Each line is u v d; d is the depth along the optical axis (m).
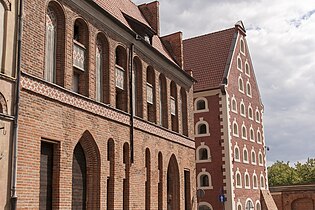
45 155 17.88
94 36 21.84
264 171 52.22
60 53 19.28
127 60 24.94
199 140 45.44
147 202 25.69
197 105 46.41
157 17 34.19
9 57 15.91
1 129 15.18
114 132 22.56
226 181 43.28
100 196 20.77
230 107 45.78
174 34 34.66
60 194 18.00
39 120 17.08
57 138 18.06
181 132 31.88
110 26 23.23
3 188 15.05
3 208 14.98
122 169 23.03
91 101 20.73
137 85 26.30
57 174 18.08
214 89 45.53
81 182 20.41
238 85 48.81
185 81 33.16
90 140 20.61
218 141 44.50
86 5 21.06
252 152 49.62
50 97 17.81
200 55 50.28
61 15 19.55
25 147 16.22
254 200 47.91
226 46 49.94
